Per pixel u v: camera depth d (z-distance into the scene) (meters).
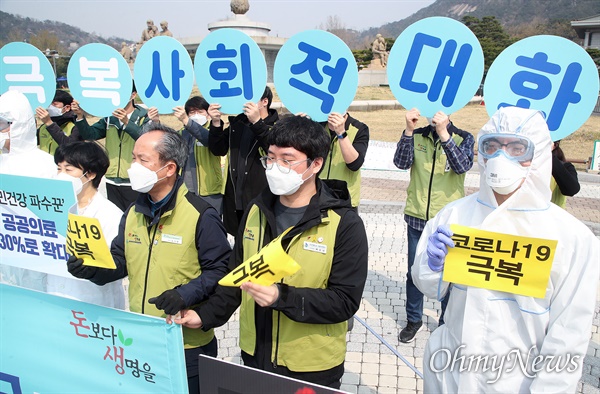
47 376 2.50
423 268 2.02
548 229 1.80
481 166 1.92
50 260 2.71
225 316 2.28
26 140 3.77
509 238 1.77
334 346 2.20
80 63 5.13
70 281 2.89
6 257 2.81
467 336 1.88
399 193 9.70
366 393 3.48
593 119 20.23
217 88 4.25
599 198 9.27
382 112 21.22
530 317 1.80
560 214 1.82
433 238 1.90
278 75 3.85
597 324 4.40
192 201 2.40
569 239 1.76
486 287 1.83
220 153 4.80
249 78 4.13
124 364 2.28
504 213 1.83
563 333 1.71
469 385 1.91
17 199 2.67
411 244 4.05
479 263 1.84
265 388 1.92
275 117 4.57
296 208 2.22
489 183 1.80
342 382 3.61
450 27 3.30
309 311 1.99
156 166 2.27
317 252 2.09
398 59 3.50
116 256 2.52
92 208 2.86
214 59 4.18
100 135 6.02
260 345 2.22
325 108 3.79
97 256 2.28
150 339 2.19
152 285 2.36
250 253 2.24
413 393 3.49
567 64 2.99
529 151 1.76
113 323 2.25
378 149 5.60
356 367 3.80
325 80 3.73
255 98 4.15
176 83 4.71
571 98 3.02
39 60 5.48
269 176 2.10
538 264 1.74
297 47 3.74
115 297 2.97
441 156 3.84
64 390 2.48
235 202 4.45
